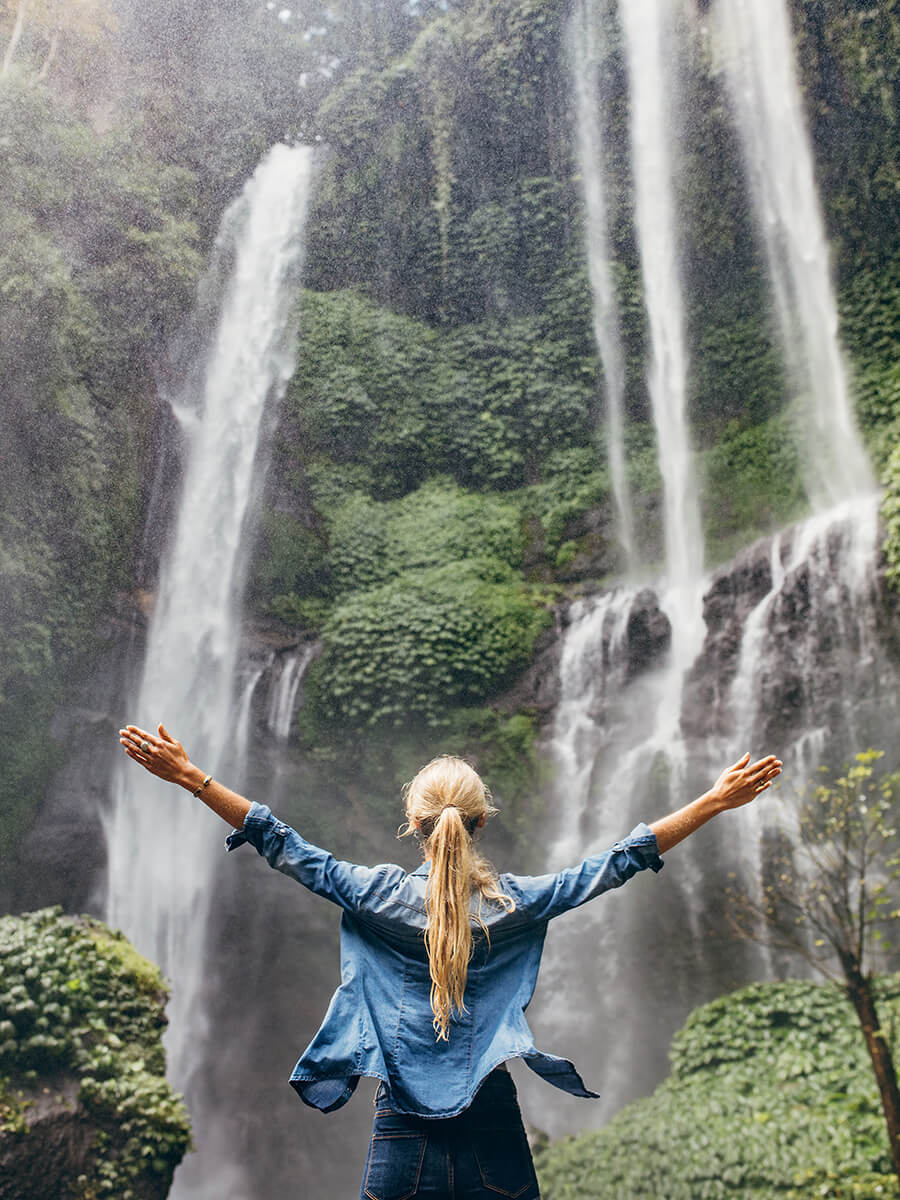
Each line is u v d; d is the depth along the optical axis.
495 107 20.61
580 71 20.42
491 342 20.20
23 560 14.70
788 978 13.20
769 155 19.08
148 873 15.65
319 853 2.06
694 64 19.64
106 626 15.83
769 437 18.12
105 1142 7.95
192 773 2.04
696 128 19.69
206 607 17.20
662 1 20.00
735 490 18.06
